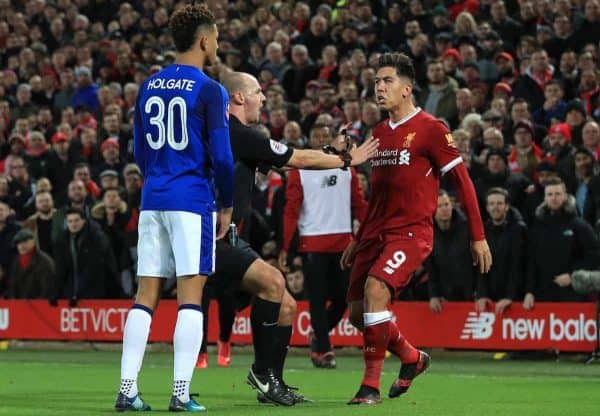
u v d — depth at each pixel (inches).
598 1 2359.7
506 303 1738.4
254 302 1066.7
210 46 963.3
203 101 935.0
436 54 2497.5
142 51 3051.2
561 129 1914.4
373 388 1050.7
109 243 2074.3
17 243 2138.3
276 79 2603.3
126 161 2461.9
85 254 2073.1
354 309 1127.0
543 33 2415.1
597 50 2326.5
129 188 2110.0
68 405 1052.5
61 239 2095.2
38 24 3336.6
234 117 1082.7
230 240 1050.1
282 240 1716.3
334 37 2696.9
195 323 943.7
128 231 2079.2
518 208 1870.1
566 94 2231.8
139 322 956.0
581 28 2373.3
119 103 2758.4
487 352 1819.6
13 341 2165.4
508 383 1336.1
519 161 1971.0
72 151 2491.4
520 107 2071.9
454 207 1809.8
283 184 1935.3
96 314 2076.8
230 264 1055.0
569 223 1708.9
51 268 2132.1
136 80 2792.8
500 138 1914.4
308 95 2468.0
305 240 1637.6
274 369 1062.4
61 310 2106.3
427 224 1077.1
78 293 2085.4
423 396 1160.2
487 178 1891.0
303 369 1603.1
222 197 952.9
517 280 1740.9
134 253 2068.2
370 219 1095.6
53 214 2175.2
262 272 1058.7
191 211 935.0
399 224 1069.8
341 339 1879.9
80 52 3053.6
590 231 1700.3
